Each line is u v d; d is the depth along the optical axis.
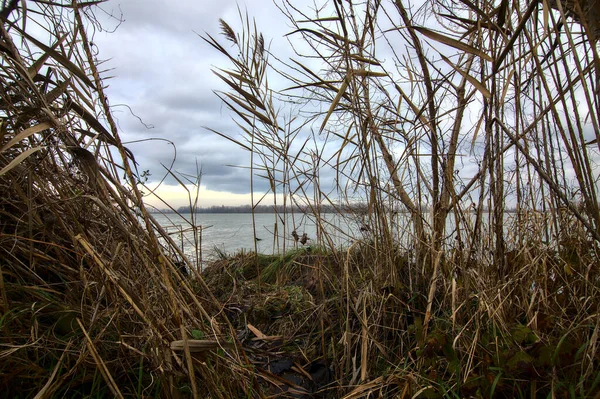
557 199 1.67
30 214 1.27
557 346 1.19
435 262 1.63
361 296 1.79
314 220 2.12
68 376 1.25
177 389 1.22
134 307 1.14
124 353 1.32
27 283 1.43
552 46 1.28
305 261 3.11
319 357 1.83
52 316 1.37
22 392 1.20
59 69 1.38
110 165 1.36
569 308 1.52
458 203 1.75
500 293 1.54
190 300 1.62
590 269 1.54
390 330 1.77
